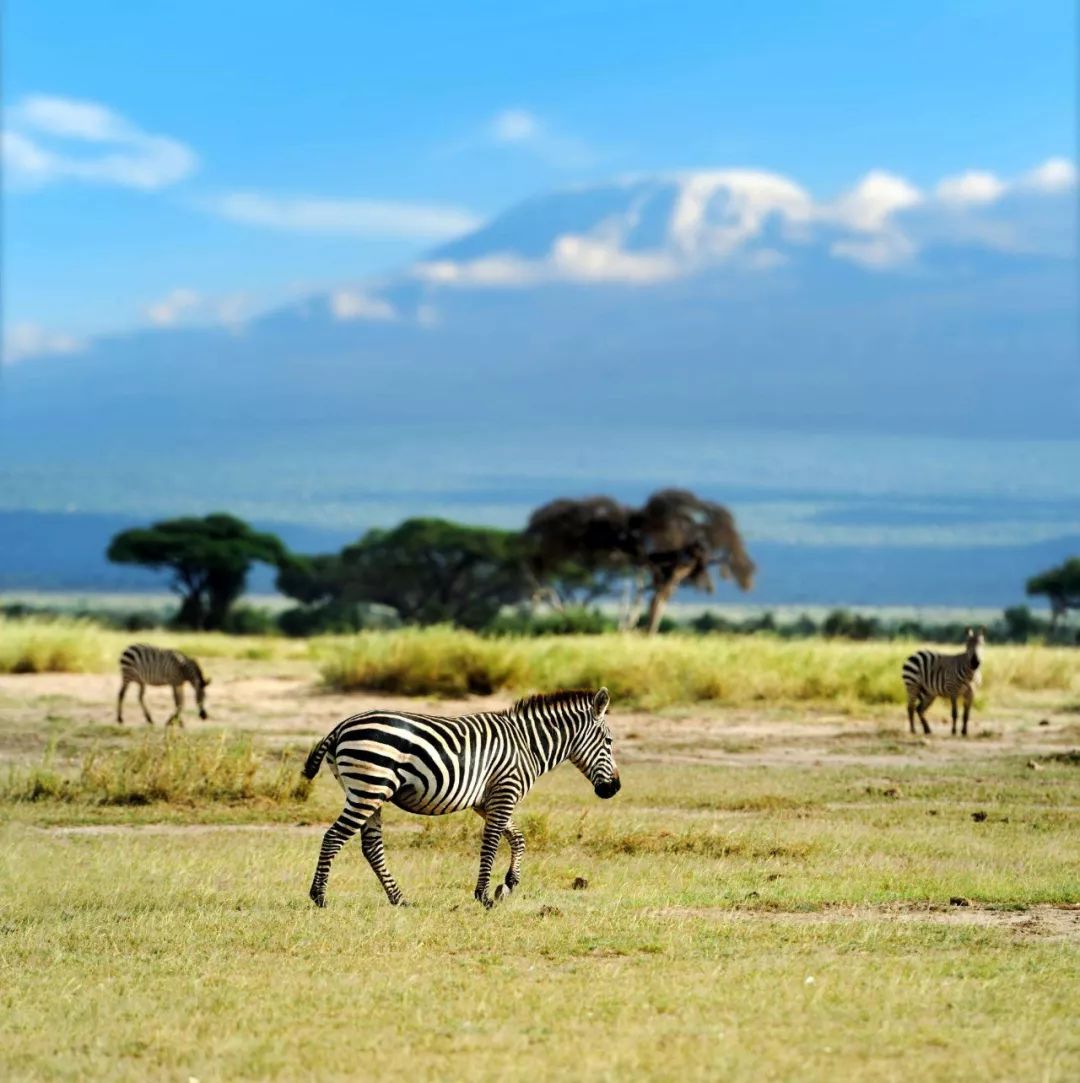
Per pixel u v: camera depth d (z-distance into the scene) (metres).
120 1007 12.74
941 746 34.50
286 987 13.37
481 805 17.52
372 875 19.14
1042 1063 11.32
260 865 19.52
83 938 15.33
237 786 25.78
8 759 29.66
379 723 16.78
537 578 109.56
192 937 15.32
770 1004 12.80
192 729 35.69
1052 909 17.33
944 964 14.27
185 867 19.11
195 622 116.81
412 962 14.30
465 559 114.31
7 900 17.16
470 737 17.03
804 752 33.19
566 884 18.75
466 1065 11.19
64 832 22.27
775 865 20.03
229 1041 11.74
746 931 15.70
